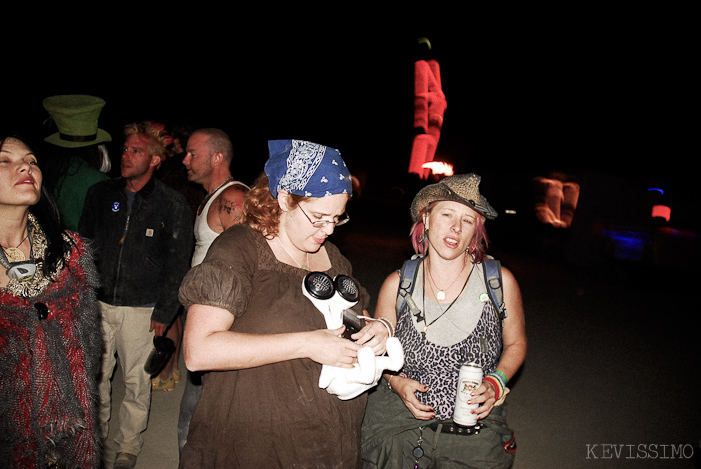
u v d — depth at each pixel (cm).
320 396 164
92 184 325
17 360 153
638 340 720
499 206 1542
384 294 236
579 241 1299
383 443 220
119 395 399
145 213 302
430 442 215
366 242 1273
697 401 523
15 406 154
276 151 166
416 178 2630
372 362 158
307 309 164
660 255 1222
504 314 220
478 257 224
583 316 822
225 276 150
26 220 164
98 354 184
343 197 160
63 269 170
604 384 543
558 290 1009
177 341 427
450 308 218
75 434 172
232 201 283
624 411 482
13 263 158
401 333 223
